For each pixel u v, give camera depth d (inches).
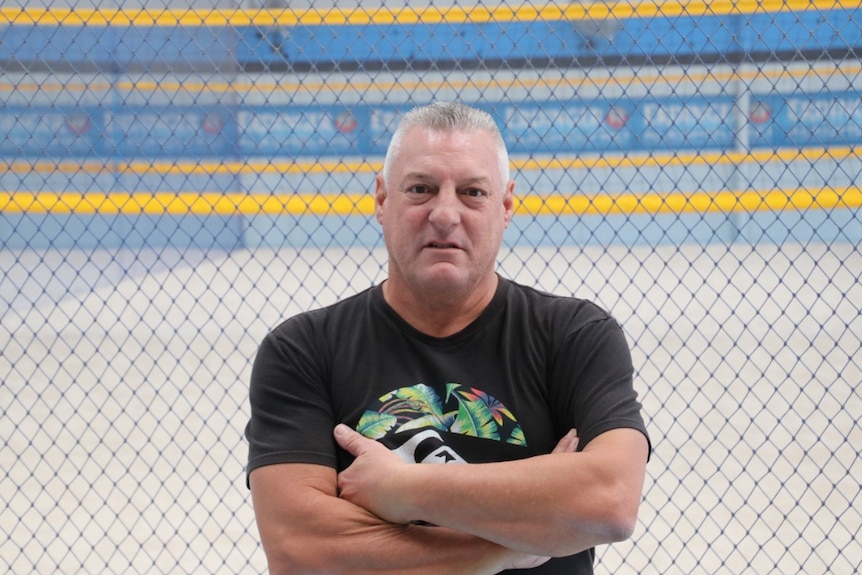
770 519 128.9
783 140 267.7
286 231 381.4
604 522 57.0
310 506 60.6
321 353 64.4
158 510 136.3
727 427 169.0
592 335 63.3
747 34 223.9
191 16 179.0
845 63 233.6
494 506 56.9
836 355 214.4
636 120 300.8
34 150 258.2
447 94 281.1
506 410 62.8
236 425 179.0
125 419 182.9
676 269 314.5
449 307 63.4
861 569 112.9
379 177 67.0
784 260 317.1
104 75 247.3
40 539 127.6
